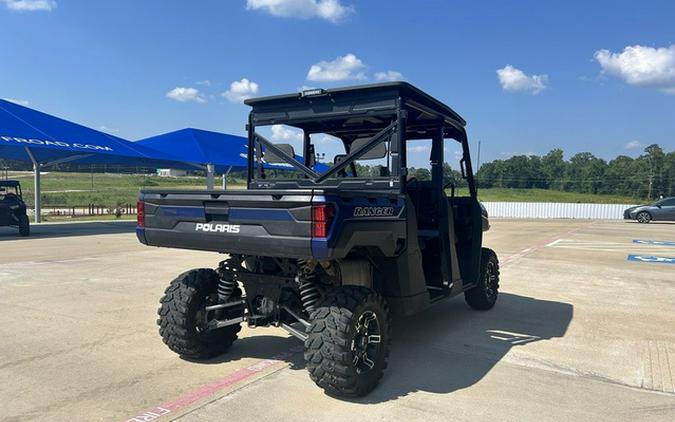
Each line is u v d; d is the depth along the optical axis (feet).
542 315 20.52
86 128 73.56
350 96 14.38
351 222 11.30
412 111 15.38
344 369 11.38
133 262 34.55
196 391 12.34
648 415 11.29
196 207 12.66
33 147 58.29
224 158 87.92
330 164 16.16
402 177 13.73
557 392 12.53
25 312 19.89
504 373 13.84
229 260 14.16
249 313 14.12
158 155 76.79
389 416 11.04
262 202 11.39
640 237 57.82
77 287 25.07
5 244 45.85
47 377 13.17
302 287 13.10
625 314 20.74
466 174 19.10
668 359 15.14
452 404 11.73
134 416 10.95
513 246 47.37
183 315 13.82
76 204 129.59
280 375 13.47
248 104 16.05
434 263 16.76
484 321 19.51
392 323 19.15
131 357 14.79
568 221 96.32
